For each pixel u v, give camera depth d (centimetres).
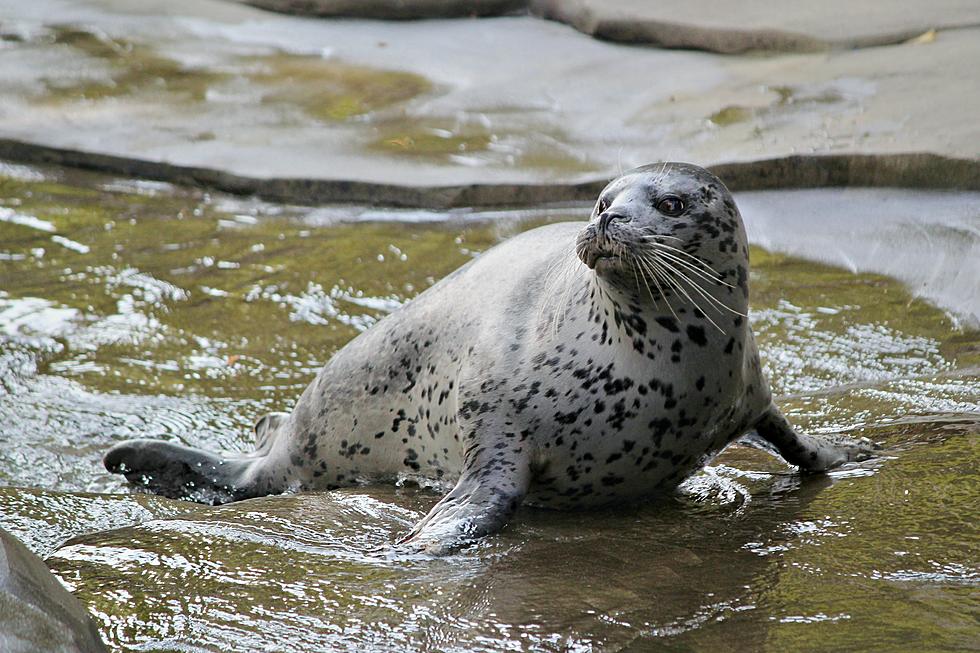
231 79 4872
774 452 1978
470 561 1516
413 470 1955
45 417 2356
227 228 3484
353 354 2023
